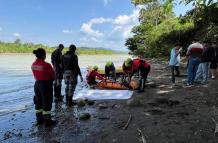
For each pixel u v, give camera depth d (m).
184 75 17.91
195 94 11.55
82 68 32.22
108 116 9.04
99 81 14.92
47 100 8.35
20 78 21.22
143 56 46.28
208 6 8.46
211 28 18.08
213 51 13.79
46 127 8.25
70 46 10.47
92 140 7.15
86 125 8.26
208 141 6.79
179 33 34.47
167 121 8.28
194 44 13.20
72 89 10.50
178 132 7.40
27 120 9.11
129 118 8.66
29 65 37.12
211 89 12.34
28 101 12.30
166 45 37.38
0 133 7.93
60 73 11.38
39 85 8.33
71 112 9.68
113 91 12.63
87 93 12.38
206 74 13.91
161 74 19.53
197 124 7.92
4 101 12.34
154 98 11.20
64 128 8.09
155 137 7.15
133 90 12.83
